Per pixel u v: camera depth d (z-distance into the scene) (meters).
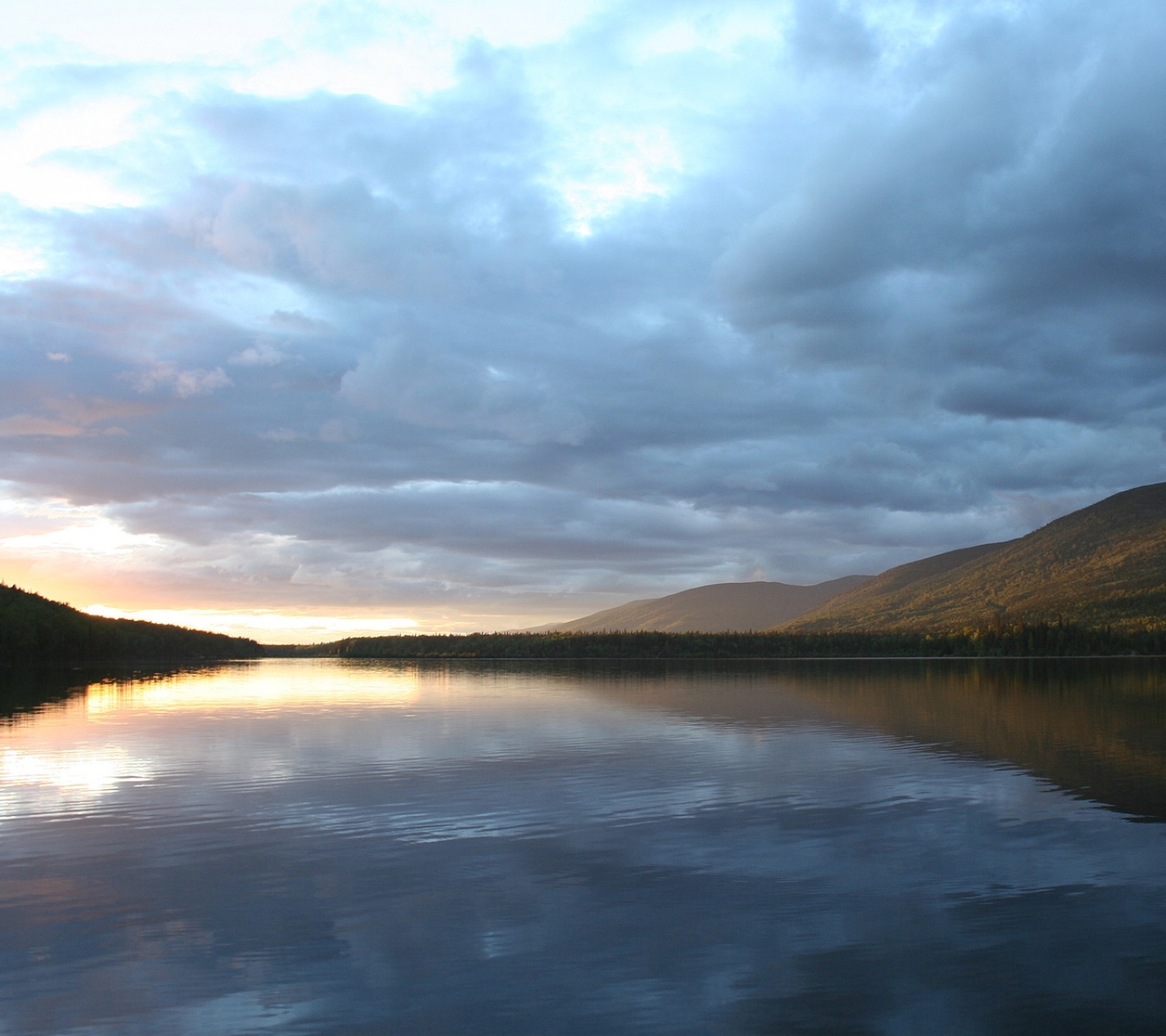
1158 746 52.72
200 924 22.55
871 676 153.12
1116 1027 16.83
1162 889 24.44
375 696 106.31
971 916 22.42
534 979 19.08
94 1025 17.33
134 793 39.44
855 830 31.23
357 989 18.75
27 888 25.52
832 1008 17.66
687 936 21.30
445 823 33.00
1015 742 54.97
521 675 176.00
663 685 129.25
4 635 180.00
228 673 185.25
